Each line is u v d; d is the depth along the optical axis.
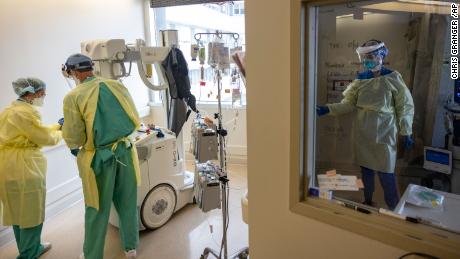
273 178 1.09
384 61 1.16
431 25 1.07
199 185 1.81
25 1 2.54
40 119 2.09
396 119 1.25
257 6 0.98
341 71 1.07
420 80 1.18
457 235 0.84
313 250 1.07
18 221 2.07
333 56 1.03
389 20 1.04
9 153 2.01
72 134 1.88
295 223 1.09
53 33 2.80
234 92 2.60
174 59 2.47
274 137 1.05
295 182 1.02
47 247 2.33
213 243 2.34
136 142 2.29
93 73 2.08
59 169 2.88
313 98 1.01
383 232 0.90
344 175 1.13
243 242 2.34
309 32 0.92
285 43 0.95
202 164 1.85
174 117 2.67
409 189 1.10
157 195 2.51
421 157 1.19
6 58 2.40
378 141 1.20
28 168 2.04
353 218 0.96
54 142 2.16
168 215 2.64
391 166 1.21
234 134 4.01
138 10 4.00
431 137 1.17
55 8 2.82
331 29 0.99
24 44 2.54
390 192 1.10
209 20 3.92
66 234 2.54
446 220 0.90
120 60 2.27
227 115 3.96
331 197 1.06
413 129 1.22
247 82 1.07
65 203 2.95
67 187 2.96
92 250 2.04
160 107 4.31
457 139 1.10
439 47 1.09
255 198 1.16
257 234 1.20
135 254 2.20
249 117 1.09
